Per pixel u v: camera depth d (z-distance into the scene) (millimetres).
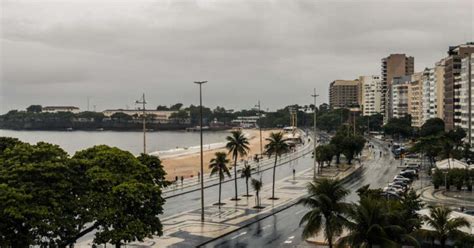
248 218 86875
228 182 136500
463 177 112312
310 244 68625
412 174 133125
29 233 48969
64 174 53094
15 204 46375
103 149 60812
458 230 55062
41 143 56188
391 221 47656
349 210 50844
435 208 58844
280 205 99562
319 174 150750
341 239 48406
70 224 50500
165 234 74875
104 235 52844
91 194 53312
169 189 121500
